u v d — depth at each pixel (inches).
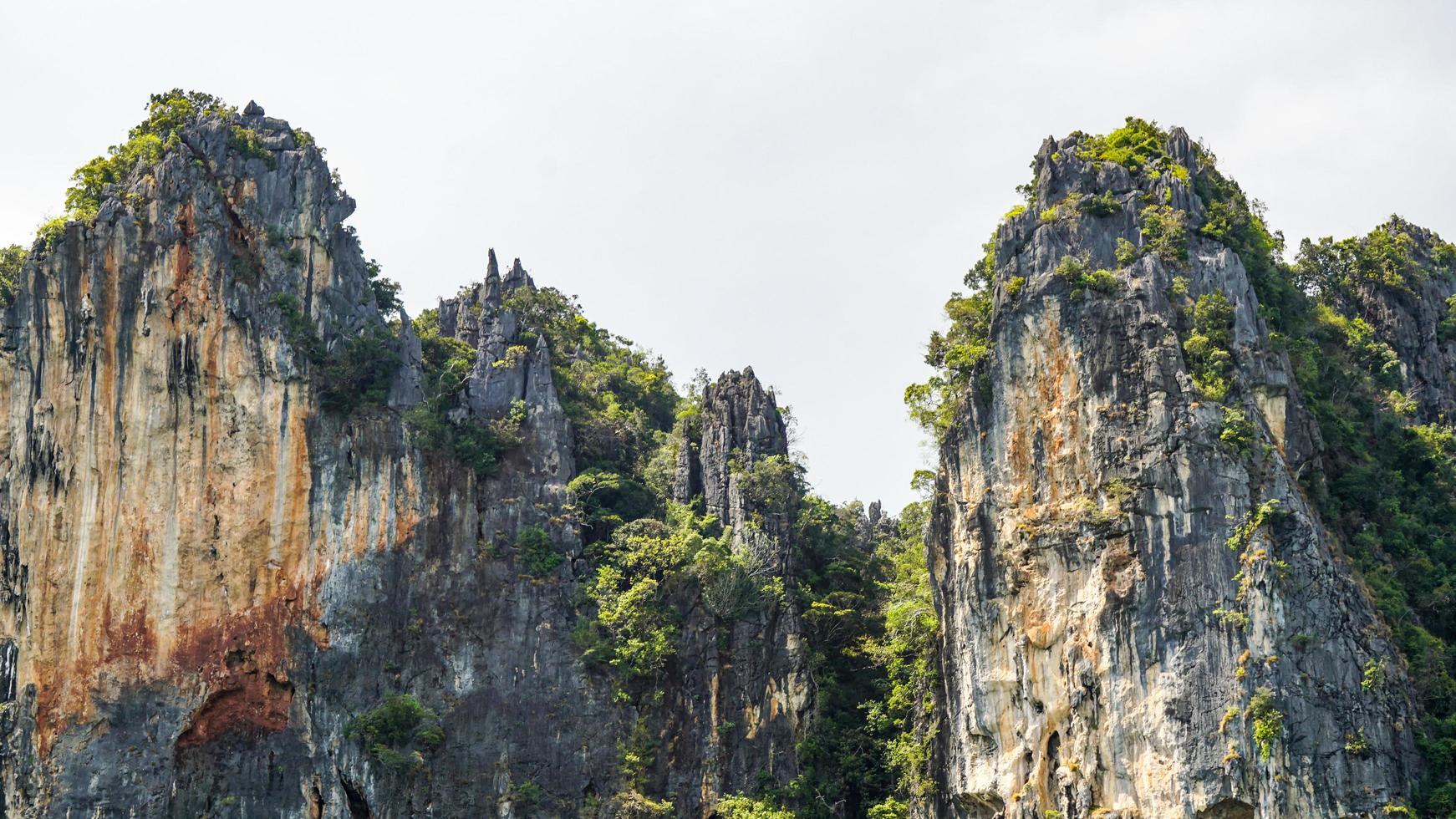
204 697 4429.1
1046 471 4050.2
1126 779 3764.8
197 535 4527.6
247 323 4643.2
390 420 4702.3
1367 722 3688.5
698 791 4581.7
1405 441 4434.1
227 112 4906.5
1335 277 5128.0
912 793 4365.2
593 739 4566.9
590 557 4810.5
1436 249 5359.3
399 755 4414.4
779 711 4692.4
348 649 4517.7
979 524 4128.9
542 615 4658.0
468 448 4756.4
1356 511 4131.4
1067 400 4047.7
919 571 4773.6
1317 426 4084.6
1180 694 3735.2
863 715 4781.0
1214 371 3939.5
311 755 4436.5
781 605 4798.2
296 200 4785.9
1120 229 4178.2
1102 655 3843.5
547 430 4904.0
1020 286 4192.9
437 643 4584.2
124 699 4411.9
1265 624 3722.9
